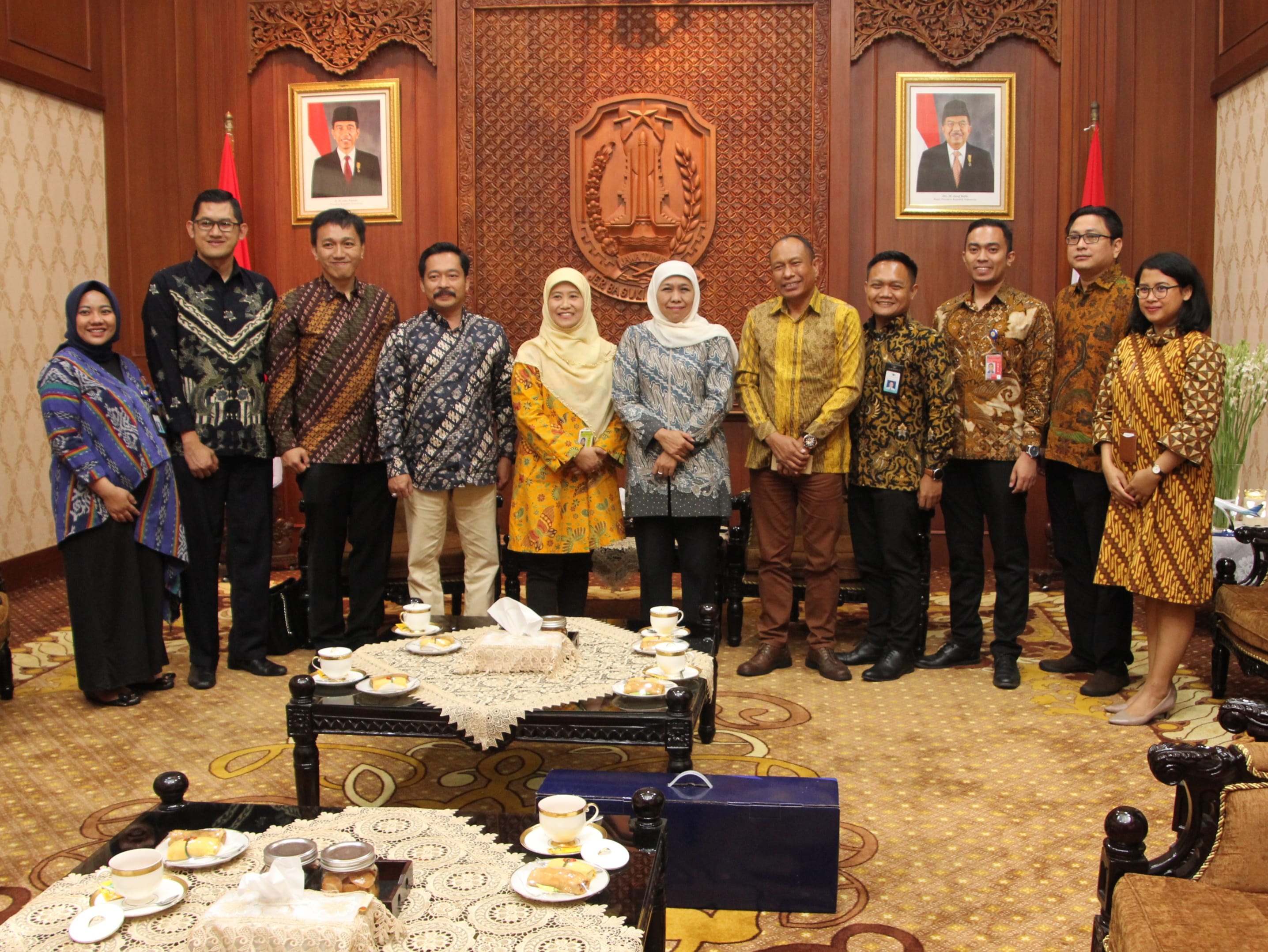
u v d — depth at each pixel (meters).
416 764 3.37
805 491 4.26
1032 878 2.55
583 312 4.23
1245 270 5.89
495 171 6.55
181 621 5.33
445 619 3.68
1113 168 6.29
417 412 4.23
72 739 3.59
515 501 4.22
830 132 6.37
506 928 1.62
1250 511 5.08
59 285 6.41
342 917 1.52
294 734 2.71
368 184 6.64
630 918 1.66
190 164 6.70
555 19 6.47
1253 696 4.03
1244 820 1.74
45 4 6.22
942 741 3.52
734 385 4.31
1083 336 4.08
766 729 3.64
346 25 6.55
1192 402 3.43
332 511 4.36
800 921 2.36
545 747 3.53
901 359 4.18
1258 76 5.73
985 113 6.36
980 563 4.43
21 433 6.16
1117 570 3.67
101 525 3.87
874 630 4.49
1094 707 3.88
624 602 5.65
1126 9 6.27
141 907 1.66
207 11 6.62
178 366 4.13
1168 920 1.60
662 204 6.52
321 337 4.27
